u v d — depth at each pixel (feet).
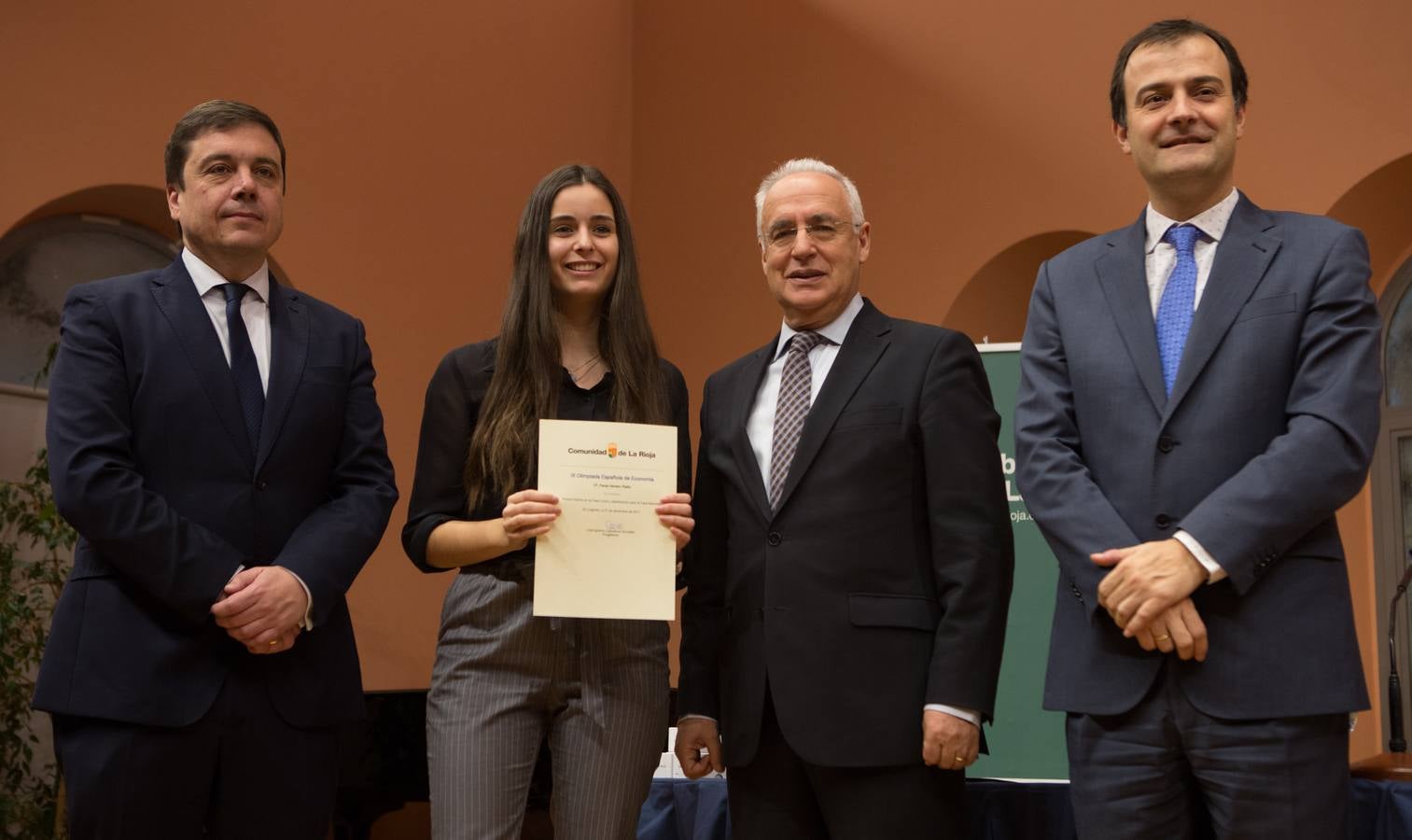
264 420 7.93
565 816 7.70
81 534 7.43
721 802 9.93
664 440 7.82
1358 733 18.60
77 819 7.22
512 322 8.21
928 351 8.10
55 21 16.48
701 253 23.34
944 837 7.47
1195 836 7.15
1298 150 18.26
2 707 15.31
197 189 8.10
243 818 7.50
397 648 19.63
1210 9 19.03
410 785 15.02
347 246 19.48
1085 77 19.95
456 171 21.21
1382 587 19.19
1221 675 6.78
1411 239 18.98
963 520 7.70
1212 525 6.68
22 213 16.19
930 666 7.55
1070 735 7.34
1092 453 7.43
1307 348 7.04
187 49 17.76
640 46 24.57
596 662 7.84
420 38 20.75
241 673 7.54
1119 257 7.81
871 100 21.89
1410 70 17.53
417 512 8.16
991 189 20.65
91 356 7.64
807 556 7.82
